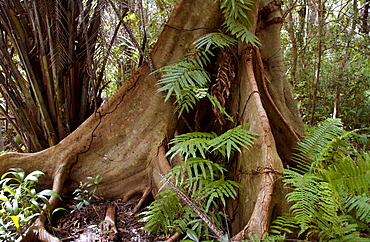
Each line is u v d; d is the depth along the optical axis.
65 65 3.57
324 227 2.04
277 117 3.09
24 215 2.71
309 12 7.13
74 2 3.38
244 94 2.90
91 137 3.35
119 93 3.31
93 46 3.87
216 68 3.34
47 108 3.63
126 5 3.38
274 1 3.35
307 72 6.36
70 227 2.74
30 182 3.01
